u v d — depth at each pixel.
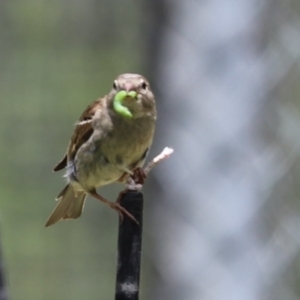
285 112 11.81
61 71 18.61
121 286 6.17
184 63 11.75
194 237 11.70
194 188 11.68
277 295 11.75
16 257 18.28
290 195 11.84
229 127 11.60
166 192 11.80
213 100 11.63
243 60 11.66
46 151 18.88
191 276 11.72
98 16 17.56
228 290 11.64
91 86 18.36
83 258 18.50
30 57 18.67
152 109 9.04
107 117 9.01
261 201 11.69
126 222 6.25
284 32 11.81
